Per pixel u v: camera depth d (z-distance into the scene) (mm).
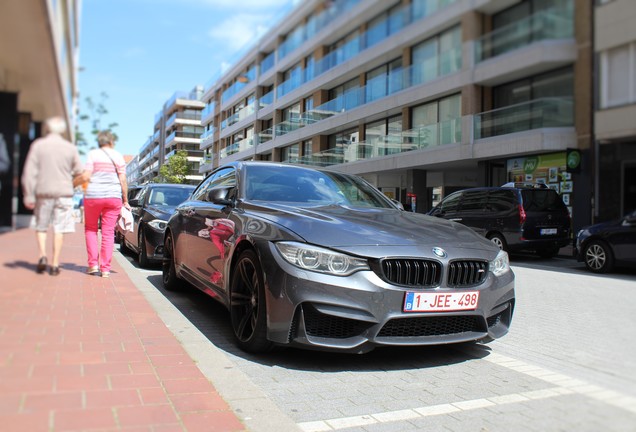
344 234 3529
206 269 4824
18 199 3562
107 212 5867
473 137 11352
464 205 13344
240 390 2984
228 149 26469
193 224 5379
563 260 12453
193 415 2523
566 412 2820
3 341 3098
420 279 3451
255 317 3699
